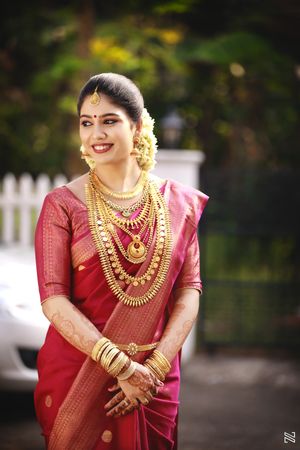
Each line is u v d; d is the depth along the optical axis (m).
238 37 10.43
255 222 7.67
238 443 4.97
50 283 2.74
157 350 2.79
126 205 2.85
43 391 2.86
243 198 7.68
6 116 12.88
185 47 10.98
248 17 11.09
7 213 7.80
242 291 7.77
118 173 2.84
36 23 12.33
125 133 2.78
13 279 5.32
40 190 7.75
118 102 2.76
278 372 6.98
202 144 13.47
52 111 12.84
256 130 13.17
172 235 2.87
